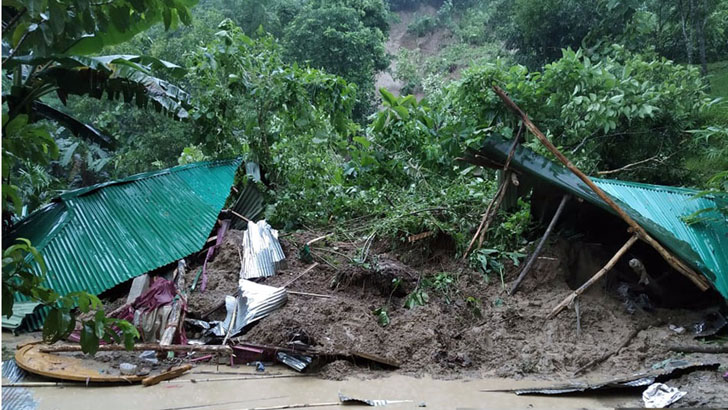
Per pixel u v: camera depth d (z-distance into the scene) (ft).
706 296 22.61
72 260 22.88
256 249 24.47
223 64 32.35
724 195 23.04
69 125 31.14
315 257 24.85
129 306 20.21
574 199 24.18
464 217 26.61
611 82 31.55
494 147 23.52
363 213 30.25
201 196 28.81
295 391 16.60
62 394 15.93
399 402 15.89
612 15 45.32
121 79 27.66
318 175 32.58
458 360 18.99
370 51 77.66
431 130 31.42
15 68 26.58
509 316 20.98
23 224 25.20
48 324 11.72
